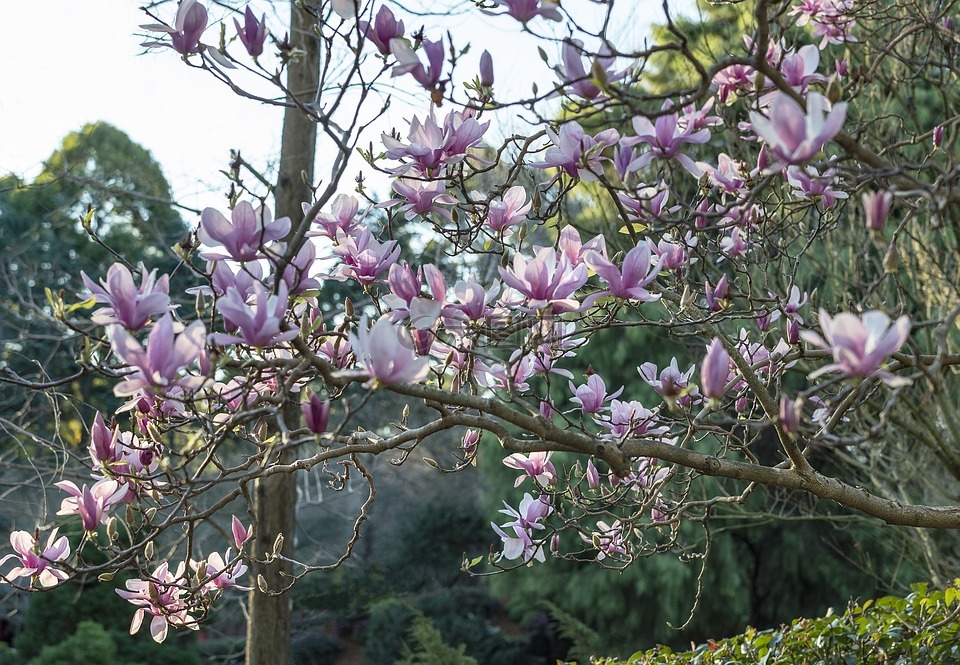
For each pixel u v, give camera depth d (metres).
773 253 3.54
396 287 1.97
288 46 1.92
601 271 1.90
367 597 14.88
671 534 2.90
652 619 9.96
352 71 1.84
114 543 1.98
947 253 5.14
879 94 4.68
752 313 2.52
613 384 9.22
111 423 2.06
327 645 14.37
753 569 10.34
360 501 16.30
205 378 1.68
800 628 4.15
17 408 8.66
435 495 16.52
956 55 3.28
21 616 10.21
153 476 2.06
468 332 2.00
